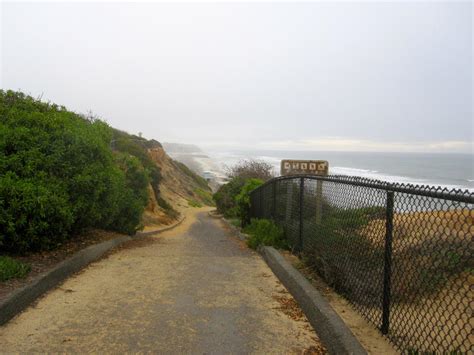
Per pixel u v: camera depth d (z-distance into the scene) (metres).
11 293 4.52
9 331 4.04
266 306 5.02
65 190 6.80
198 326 4.33
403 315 3.86
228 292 5.56
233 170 31.34
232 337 4.09
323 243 5.98
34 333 4.02
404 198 3.83
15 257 5.98
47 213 6.14
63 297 5.07
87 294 5.24
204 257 8.09
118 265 7.00
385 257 3.99
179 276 6.33
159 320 4.45
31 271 5.43
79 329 4.15
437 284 3.58
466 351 2.94
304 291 4.94
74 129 7.75
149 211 21.17
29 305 4.71
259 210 12.53
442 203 3.43
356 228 4.84
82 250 7.00
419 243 3.76
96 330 4.14
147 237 13.10
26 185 5.98
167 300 5.12
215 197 30.97
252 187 14.50
